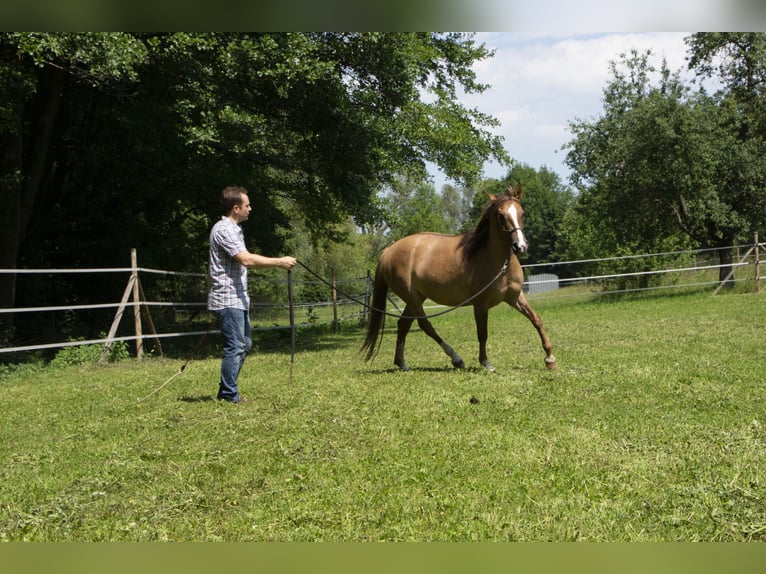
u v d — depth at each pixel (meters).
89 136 16.78
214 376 9.57
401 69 15.70
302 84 14.08
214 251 7.23
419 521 3.75
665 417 5.85
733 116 26.81
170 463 4.92
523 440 5.21
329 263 43.47
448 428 5.68
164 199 18.23
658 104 25.16
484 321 9.03
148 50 12.93
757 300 19.33
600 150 27.08
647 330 13.63
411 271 9.48
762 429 5.36
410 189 61.62
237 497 4.21
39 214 17.06
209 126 13.37
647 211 26.23
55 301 16.97
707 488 4.09
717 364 8.55
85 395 8.39
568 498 4.01
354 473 4.58
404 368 9.69
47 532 3.77
